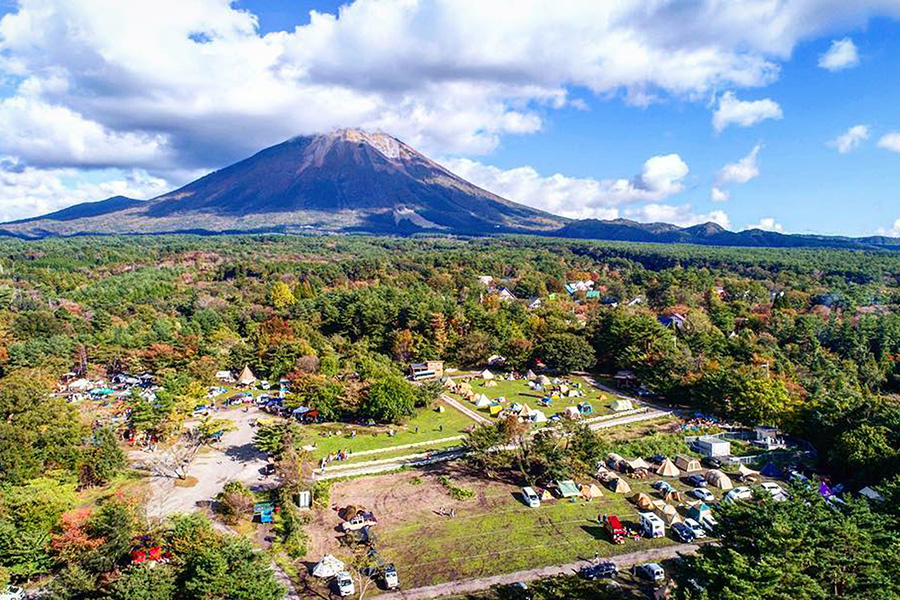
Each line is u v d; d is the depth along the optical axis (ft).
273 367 463.42
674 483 281.13
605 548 222.28
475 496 266.36
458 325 545.44
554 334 497.05
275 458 284.61
